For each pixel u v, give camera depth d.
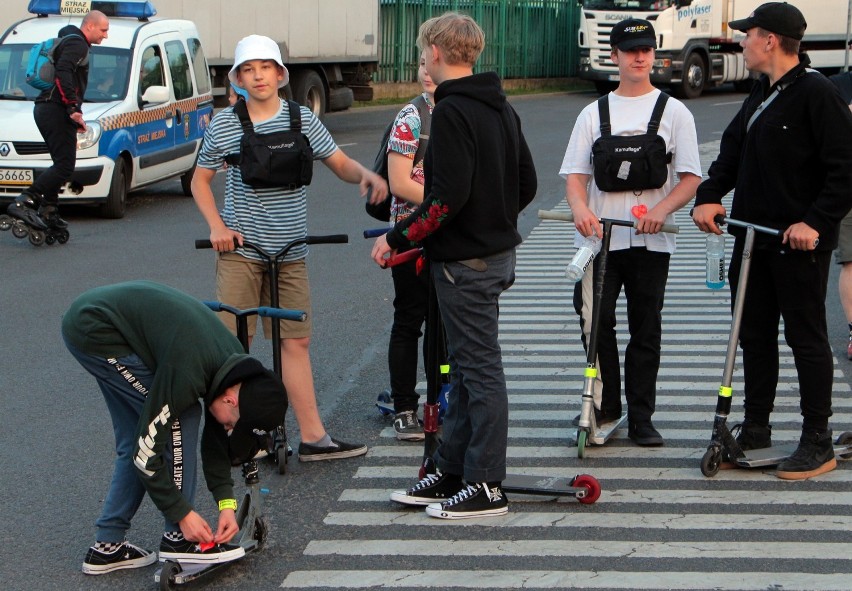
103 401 7.31
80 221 14.59
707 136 23.55
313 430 6.11
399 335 6.46
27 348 8.56
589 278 6.32
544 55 41.03
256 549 4.95
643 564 4.79
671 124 6.08
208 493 5.73
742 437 6.04
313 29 23.69
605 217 6.18
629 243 6.11
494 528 5.19
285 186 5.79
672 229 5.90
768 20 5.53
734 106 30.88
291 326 5.99
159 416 4.32
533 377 7.70
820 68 35.97
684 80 33.19
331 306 10.02
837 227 5.59
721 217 5.89
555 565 4.79
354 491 5.70
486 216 5.06
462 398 5.38
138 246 12.88
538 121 27.30
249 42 5.65
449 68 5.05
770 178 5.65
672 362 8.08
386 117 28.58
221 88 21.41
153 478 4.41
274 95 5.77
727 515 5.32
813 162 5.59
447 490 5.46
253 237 5.82
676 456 6.16
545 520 5.28
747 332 5.95
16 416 6.98
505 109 5.16
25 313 9.64
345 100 25.77
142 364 4.45
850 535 5.09
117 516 4.79
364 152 20.95
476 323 5.13
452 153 4.91
